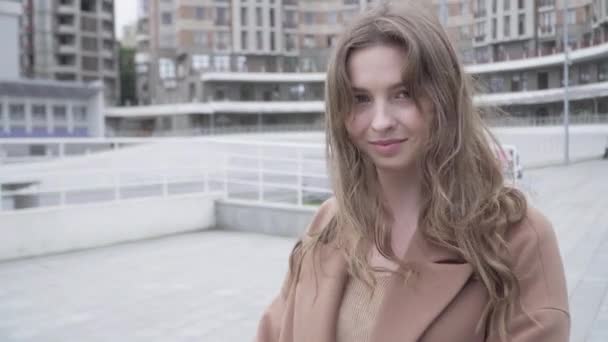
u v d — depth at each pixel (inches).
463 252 35.4
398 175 40.4
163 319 198.7
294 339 42.4
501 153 40.1
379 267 39.5
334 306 40.7
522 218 37.0
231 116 2426.2
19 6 1646.2
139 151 821.2
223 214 386.9
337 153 41.8
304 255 44.9
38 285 245.9
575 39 2062.0
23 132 1585.9
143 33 2923.2
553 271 35.7
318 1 2605.8
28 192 303.6
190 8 2466.8
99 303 218.8
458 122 36.8
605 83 1706.4
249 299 221.3
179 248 323.0
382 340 35.8
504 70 2080.5
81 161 710.5
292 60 2596.0
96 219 331.3
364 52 37.7
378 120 37.1
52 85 1625.2
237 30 2488.9
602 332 163.5
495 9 2234.3
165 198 363.9
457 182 36.7
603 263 253.0
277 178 679.7
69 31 2450.8
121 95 3100.4
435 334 35.0
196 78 2455.7
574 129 1520.7
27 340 179.8
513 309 34.6
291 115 2487.7
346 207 41.6
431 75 36.5
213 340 178.1
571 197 540.7
